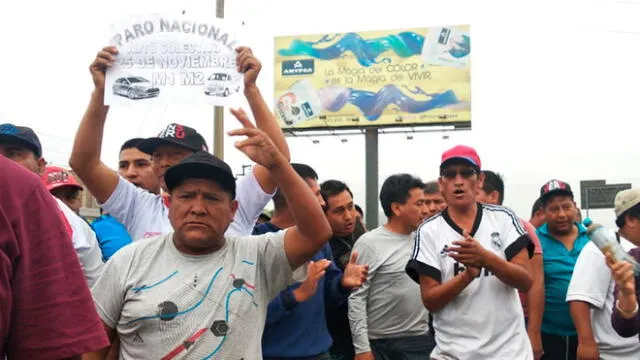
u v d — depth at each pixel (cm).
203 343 213
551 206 454
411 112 2425
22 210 140
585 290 371
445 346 315
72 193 445
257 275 232
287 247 235
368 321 432
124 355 221
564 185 457
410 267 323
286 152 279
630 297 277
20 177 142
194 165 221
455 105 2394
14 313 138
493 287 309
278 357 320
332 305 364
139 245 232
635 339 367
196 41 267
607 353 374
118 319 224
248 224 310
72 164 283
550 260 448
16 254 138
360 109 2467
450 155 325
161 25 266
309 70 2522
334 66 2505
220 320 217
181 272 223
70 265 150
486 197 491
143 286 220
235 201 236
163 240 235
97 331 153
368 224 2478
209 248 229
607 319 373
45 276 143
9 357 141
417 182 432
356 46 2495
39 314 141
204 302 218
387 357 421
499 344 304
